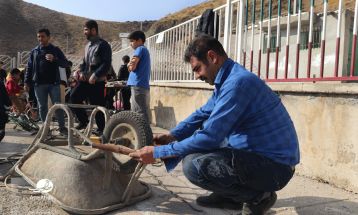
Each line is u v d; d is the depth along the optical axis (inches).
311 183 182.4
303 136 194.1
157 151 117.4
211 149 118.6
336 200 158.7
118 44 808.9
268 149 115.6
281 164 116.3
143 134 143.7
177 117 338.0
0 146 249.8
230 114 111.1
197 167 119.7
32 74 286.5
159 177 188.7
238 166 115.8
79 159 141.6
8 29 3528.5
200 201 147.6
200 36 120.6
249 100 112.6
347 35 415.8
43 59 279.6
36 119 386.0
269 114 115.5
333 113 177.8
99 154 138.2
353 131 168.2
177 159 122.3
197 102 302.7
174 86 341.4
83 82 278.1
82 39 3703.3
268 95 116.3
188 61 123.0
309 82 193.8
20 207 136.6
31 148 162.9
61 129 274.2
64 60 289.4
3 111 228.5
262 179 116.3
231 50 267.9
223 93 112.9
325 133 182.1
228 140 121.2
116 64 641.0
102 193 138.9
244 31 252.5
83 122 281.0
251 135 116.0
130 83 272.7
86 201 134.3
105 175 139.7
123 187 147.1
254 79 114.0
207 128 112.2
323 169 183.5
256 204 122.1
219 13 285.0
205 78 121.3
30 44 3440.0
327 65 416.2
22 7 3890.3
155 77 405.4
